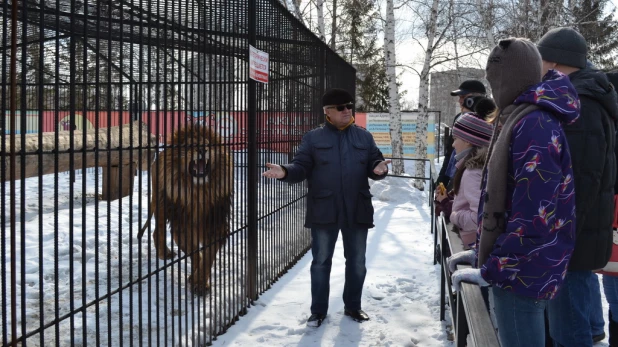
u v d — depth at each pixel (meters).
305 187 6.88
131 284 2.99
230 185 4.53
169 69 3.45
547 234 1.97
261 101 5.04
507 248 2.00
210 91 3.97
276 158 5.53
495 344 1.86
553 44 2.91
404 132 18.38
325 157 4.33
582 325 2.80
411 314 4.61
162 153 4.27
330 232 4.38
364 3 17.70
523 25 17.75
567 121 2.10
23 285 2.24
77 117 3.20
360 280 4.49
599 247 2.72
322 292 4.39
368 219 4.37
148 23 3.04
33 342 3.70
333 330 4.29
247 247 4.84
